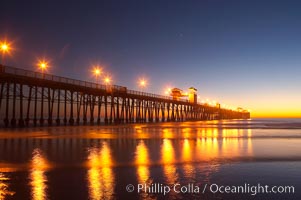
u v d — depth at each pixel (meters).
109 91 65.00
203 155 17.28
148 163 14.51
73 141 25.09
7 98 43.44
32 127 45.28
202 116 136.88
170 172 12.48
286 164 14.36
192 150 19.67
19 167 13.38
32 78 44.47
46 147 20.78
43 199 8.91
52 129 41.16
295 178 11.52
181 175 11.95
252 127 57.22
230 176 11.81
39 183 10.59
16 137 28.14
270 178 11.52
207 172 12.52
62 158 15.91
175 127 54.25
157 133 36.28
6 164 14.08
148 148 20.64
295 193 9.73
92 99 62.84
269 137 31.41
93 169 13.00
